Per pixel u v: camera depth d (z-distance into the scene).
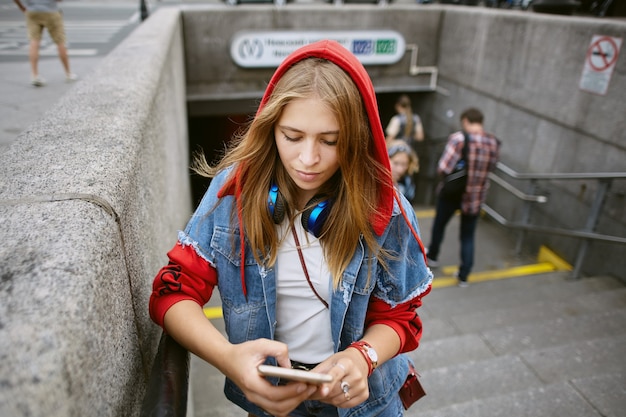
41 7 5.46
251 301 1.11
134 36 3.99
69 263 0.75
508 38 6.19
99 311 0.78
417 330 1.22
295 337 1.17
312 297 1.12
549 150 5.52
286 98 0.89
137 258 1.22
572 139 5.15
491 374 3.01
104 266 0.85
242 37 7.54
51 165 1.15
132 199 1.21
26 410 0.56
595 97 4.78
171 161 3.38
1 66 6.80
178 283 1.04
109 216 0.97
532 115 5.79
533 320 3.94
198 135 11.81
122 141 1.36
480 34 6.89
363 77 0.93
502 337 3.54
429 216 7.54
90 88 2.04
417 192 9.34
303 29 7.85
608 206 4.72
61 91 5.46
